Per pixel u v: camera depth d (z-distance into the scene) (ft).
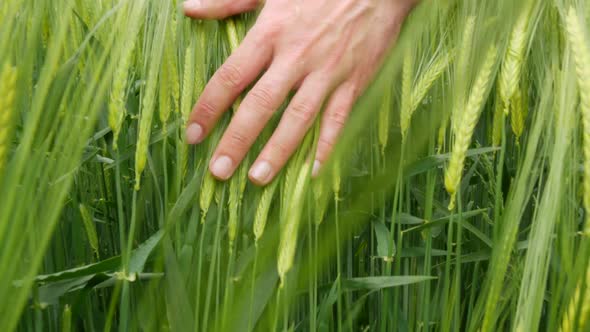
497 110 2.26
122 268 2.03
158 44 2.03
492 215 2.60
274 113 2.23
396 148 2.32
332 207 2.26
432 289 2.51
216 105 2.14
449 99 2.19
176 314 2.08
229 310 2.05
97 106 1.89
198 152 2.21
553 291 1.95
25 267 1.89
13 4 1.82
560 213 1.91
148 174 2.35
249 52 2.16
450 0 2.17
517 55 2.04
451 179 2.04
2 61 1.80
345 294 2.30
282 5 2.22
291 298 2.10
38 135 1.93
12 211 1.81
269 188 2.10
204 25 2.18
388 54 2.25
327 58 2.19
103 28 2.20
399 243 2.20
